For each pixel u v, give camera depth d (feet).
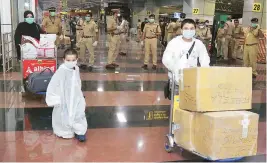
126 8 94.22
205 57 12.12
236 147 9.98
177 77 11.39
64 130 13.06
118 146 12.41
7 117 15.71
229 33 41.16
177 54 11.84
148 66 34.04
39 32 21.11
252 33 29.01
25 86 18.97
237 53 42.63
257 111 18.21
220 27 44.04
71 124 12.68
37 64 19.17
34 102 18.48
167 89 12.43
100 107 17.89
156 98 20.36
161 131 14.33
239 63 38.91
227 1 73.20
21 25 20.53
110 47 31.76
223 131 9.69
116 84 24.31
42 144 12.41
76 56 12.64
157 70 31.50
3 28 31.27
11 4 32.17
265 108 18.88
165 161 11.12
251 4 48.08
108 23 31.40
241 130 9.94
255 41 29.04
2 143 12.41
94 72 29.27
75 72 12.76
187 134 10.55
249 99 10.48
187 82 10.36
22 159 10.98
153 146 12.50
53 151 11.76
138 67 33.06
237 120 9.82
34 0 45.75
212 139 9.64
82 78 26.23
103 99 19.69
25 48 18.99
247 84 10.39
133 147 12.34
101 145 12.46
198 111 9.91
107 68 31.76
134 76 27.89
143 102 19.27
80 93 13.01
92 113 16.74
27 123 14.90
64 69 12.55
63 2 114.73
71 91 12.64
